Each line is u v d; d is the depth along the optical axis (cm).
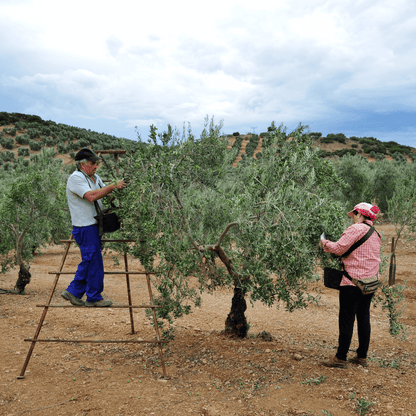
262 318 671
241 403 331
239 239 394
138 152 384
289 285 406
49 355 458
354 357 429
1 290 836
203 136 425
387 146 6075
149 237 391
